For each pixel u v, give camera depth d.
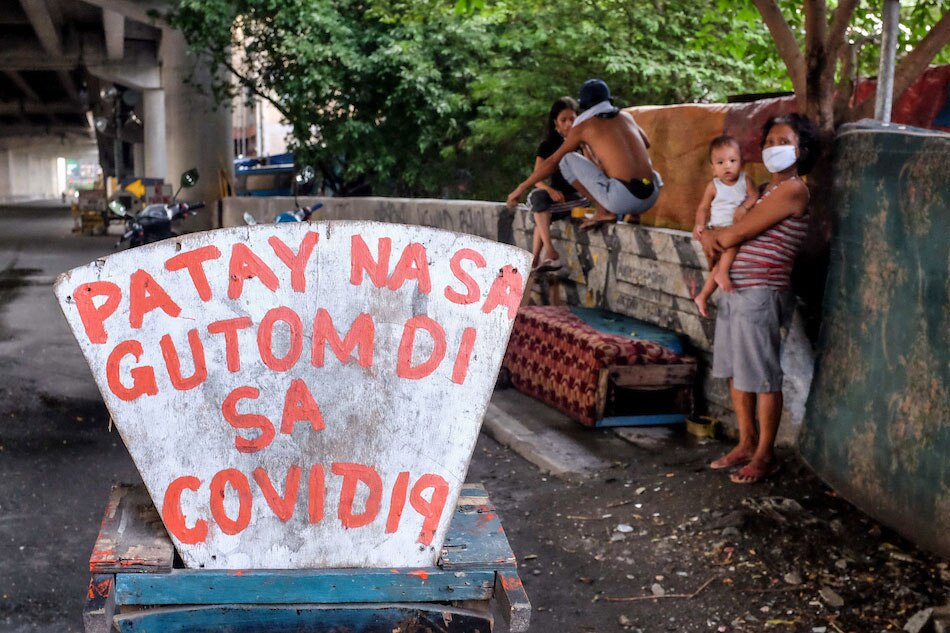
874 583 3.88
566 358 6.52
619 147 7.23
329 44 16.86
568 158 7.56
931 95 6.32
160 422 2.05
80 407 6.93
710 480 5.12
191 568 2.08
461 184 18.14
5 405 6.91
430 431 2.10
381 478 2.10
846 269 4.56
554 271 8.20
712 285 5.20
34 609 3.83
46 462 5.69
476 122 15.29
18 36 37.19
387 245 2.05
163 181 25.94
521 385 7.22
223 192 25.77
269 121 44.72
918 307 3.91
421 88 16.09
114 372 2.03
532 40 14.05
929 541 3.85
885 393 4.15
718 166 5.24
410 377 2.09
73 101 63.22
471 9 9.30
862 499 4.31
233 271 2.03
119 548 2.06
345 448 2.09
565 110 8.09
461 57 16.39
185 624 2.05
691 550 4.33
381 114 17.97
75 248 21.08
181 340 2.04
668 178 7.86
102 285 2.00
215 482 2.07
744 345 4.98
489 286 2.09
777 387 5.00
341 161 18.61
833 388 4.64
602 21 13.52
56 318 10.56
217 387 2.05
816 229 5.52
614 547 4.44
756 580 4.01
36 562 4.29
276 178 26.53
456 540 2.21
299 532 2.10
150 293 2.02
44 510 4.93
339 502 2.10
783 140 4.85
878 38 6.59
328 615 2.08
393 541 2.12
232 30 18.70
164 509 2.06
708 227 5.36
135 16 25.05
